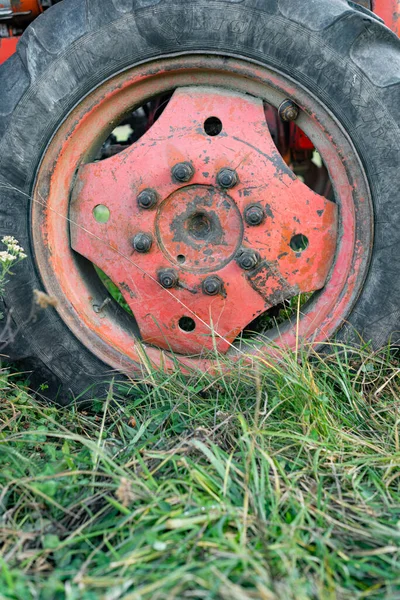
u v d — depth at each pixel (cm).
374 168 188
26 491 166
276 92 190
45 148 195
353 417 192
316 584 145
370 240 192
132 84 193
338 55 183
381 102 184
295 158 285
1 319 203
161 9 185
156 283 198
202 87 193
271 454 174
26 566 151
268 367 196
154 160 193
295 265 194
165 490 164
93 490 167
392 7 224
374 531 158
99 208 199
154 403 200
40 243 200
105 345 205
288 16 183
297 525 157
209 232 195
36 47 191
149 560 150
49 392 209
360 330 197
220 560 147
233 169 190
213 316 199
